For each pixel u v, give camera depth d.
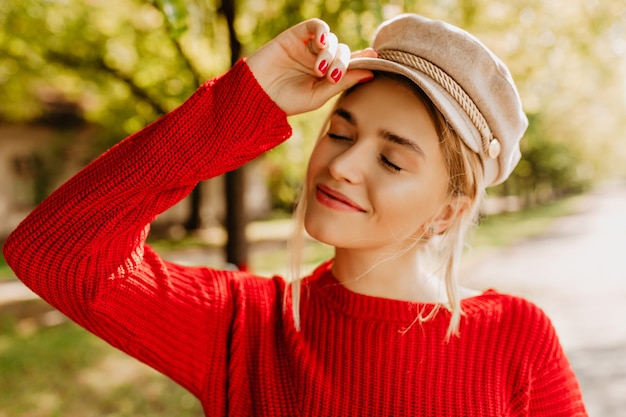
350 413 1.15
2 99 8.02
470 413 1.16
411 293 1.25
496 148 1.19
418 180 1.12
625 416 4.61
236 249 4.83
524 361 1.23
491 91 1.14
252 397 1.19
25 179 14.70
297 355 1.19
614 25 5.03
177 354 1.12
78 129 15.12
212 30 4.00
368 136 1.12
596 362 5.84
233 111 1.01
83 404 4.17
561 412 1.24
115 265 1.03
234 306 1.24
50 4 5.26
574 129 27.69
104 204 0.99
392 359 1.17
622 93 10.88
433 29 1.13
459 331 1.21
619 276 10.19
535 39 4.89
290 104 1.07
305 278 1.36
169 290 1.14
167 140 1.00
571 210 32.72
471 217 1.23
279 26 3.81
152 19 5.17
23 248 0.99
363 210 1.13
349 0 3.17
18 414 4.00
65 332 5.98
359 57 1.16
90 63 5.77
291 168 5.31
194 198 16.08
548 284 9.61
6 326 6.22
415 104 1.12
